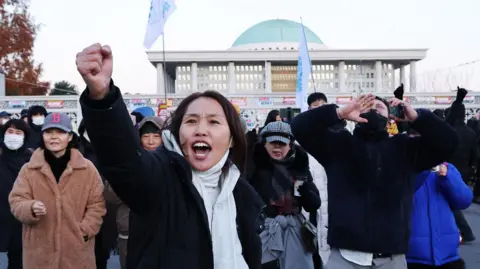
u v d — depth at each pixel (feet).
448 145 12.07
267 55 187.42
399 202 12.37
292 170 15.01
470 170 39.91
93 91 5.94
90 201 13.74
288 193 14.78
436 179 14.69
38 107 26.78
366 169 12.37
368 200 12.36
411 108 12.18
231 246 7.57
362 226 12.28
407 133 13.84
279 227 14.34
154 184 6.82
